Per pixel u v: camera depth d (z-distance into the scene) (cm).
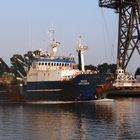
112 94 18600
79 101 14312
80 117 9519
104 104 13400
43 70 14625
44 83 14550
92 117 9488
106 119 9075
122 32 19850
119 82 19262
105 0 19462
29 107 12538
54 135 7075
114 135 6938
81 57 15525
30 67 15125
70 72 14638
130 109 11425
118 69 19725
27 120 9112
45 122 8731
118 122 8506
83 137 6831
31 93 14912
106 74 14950
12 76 17525
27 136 7031
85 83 14100
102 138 6706
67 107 12200
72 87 14100
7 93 15875
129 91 18700
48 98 14500
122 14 19750
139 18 19650
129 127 7775
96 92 14475
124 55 19888
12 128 7919
